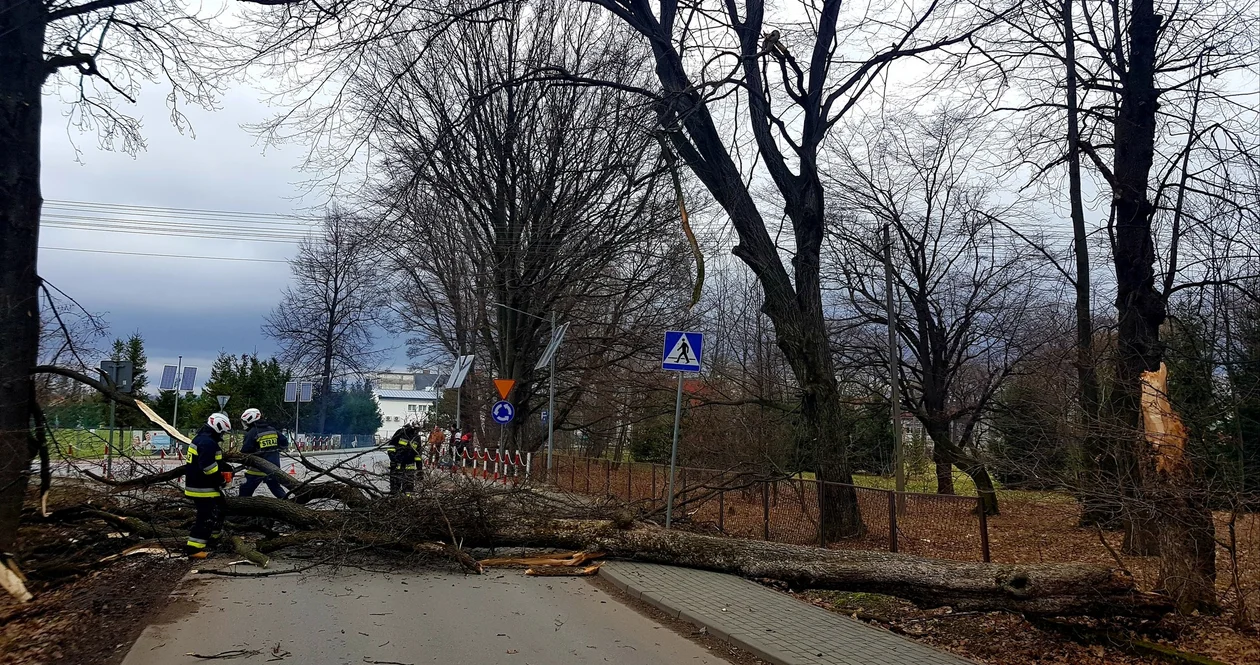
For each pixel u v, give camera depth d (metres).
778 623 7.41
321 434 49.62
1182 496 6.60
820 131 13.42
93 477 11.01
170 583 8.83
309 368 49.69
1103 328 12.42
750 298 28.42
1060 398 10.06
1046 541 9.52
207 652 6.14
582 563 10.37
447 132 12.27
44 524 10.20
